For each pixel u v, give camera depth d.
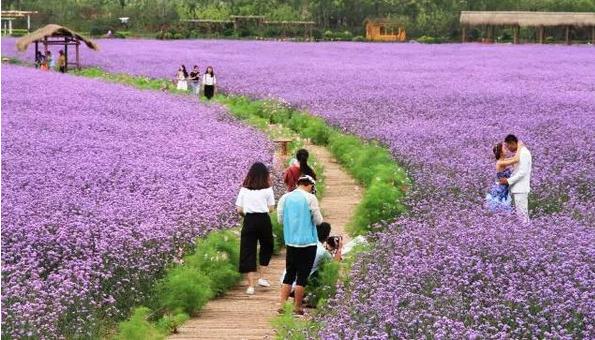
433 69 70.56
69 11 141.00
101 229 16.92
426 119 38.16
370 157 29.27
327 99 46.09
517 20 120.62
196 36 130.62
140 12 141.50
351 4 152.25
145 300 15.22
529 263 14.81
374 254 16.11
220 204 19.98
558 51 97.44
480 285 13.92
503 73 66.12
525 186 20.78
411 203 21.19
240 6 151.62
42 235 16.16
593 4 157.25
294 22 136.00
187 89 56.41
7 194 19.17
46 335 12.49
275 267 18.97
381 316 12.38
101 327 13.94
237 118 40.59
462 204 20.62
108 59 78.19
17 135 28.27
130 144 28.11
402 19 142.88
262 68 69.12
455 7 151.62
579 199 22.27
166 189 20.78
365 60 82.25
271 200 17.38
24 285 13.91
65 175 22.06
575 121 36.31
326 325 12.54
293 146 32.44
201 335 14.26
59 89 45.03
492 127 34.34
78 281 14.24
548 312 12.45
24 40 67.88
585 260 15.22
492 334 12.07
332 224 22.64
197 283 15.86
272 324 14.06
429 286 13.89
